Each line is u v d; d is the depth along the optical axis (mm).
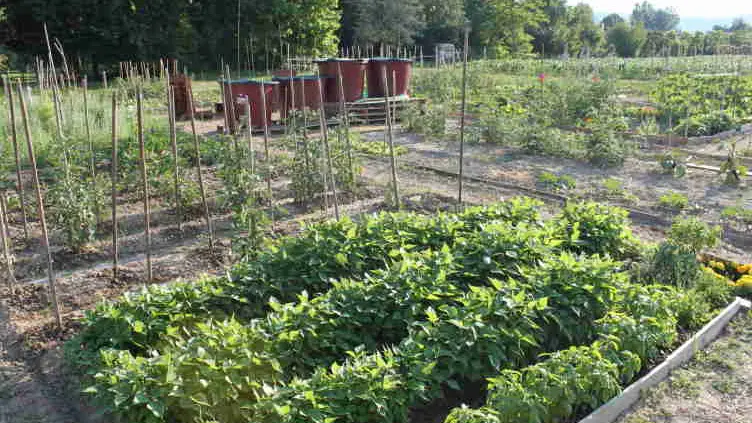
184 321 5035
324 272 5836
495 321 4652
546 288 5137
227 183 7852
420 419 4445
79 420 4383
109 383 3916
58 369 5004
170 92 7773
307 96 17031
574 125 16953
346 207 9531
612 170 12266
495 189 10773
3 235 6266
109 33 34156
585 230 7242
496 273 5898
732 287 6543
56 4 33000
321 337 4656
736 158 12133
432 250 6586
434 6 61625
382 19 51312
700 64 35469
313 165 9594
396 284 5164
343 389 3889
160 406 3701
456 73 25391
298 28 37250
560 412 4102
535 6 67625
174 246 7859
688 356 5230
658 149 14336
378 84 18516
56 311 5547
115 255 6664
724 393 4734
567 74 23609
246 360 4059
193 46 39156
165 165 9625
